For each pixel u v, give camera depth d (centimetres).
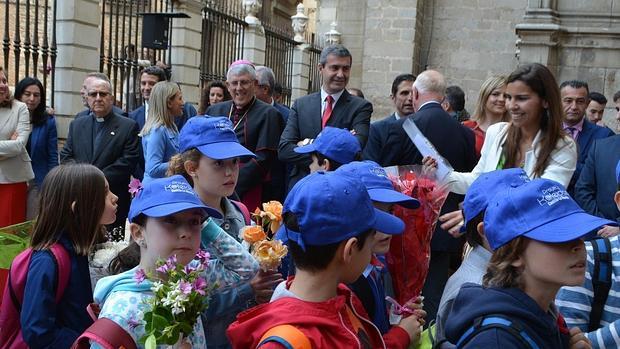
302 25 1789
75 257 307
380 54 1822
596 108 852
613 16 1066
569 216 215
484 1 1825
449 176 398
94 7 936
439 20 1862
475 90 1848
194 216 273
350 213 225
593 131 641
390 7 1803
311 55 1836
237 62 628
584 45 1077
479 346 204
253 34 1466
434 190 345
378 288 299
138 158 668
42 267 295
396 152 511
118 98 1198
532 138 427
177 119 765
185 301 248
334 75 574
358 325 240
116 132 655
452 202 497
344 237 224
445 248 470
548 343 213
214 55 1337
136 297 259
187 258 271
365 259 233
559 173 411
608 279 272
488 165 441
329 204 224
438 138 501
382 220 264
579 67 1084
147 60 1123
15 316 306
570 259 213
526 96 414
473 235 260
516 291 216
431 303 467
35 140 716
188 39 1186
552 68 1091
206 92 880
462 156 512
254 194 602
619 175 325
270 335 214
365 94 1839
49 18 1502
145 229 271
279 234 332
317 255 226
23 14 1520
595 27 1070
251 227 312
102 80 654
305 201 226
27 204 708
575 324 274
